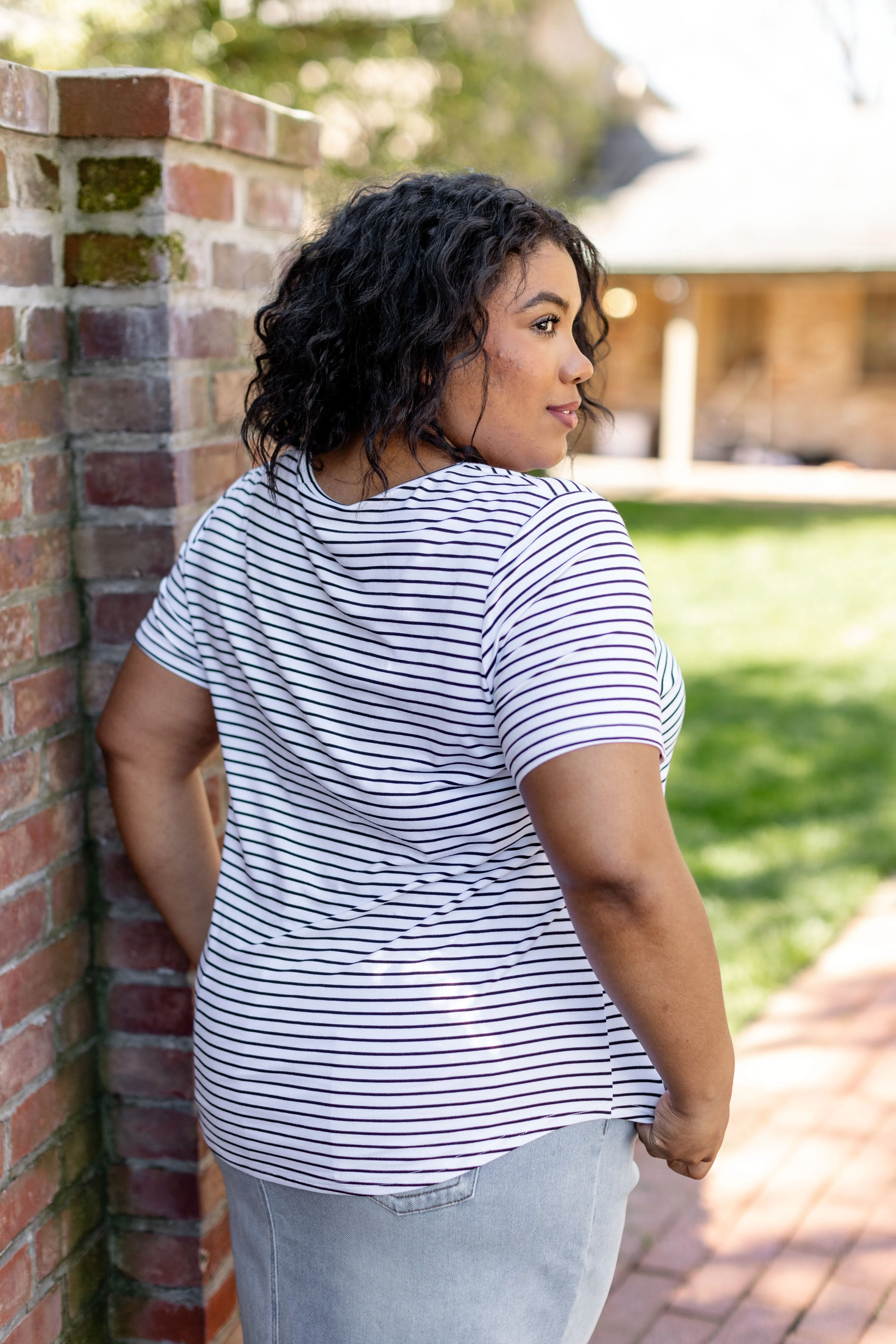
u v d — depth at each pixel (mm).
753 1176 2943
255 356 1448
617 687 1102
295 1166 1236
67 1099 1774
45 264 1629
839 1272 2619
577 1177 1232
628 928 1102
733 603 9930
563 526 1150
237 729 1381
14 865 1630
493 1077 1188
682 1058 1176
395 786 1218
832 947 4094
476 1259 1211
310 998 1223
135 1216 1885
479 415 1260
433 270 1197
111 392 1695
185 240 1694
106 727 1510
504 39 11922
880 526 13383
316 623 1261
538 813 1112
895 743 6344
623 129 19844
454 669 1156
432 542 1171
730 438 19484
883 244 16594
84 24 7031
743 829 5168
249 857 1335
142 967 1818
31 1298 1702
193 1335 1900
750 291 19078
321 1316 1268
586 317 1393
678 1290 2568
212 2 8492
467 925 1210
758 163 18734
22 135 1558
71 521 1727
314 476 1304
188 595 1428
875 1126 3131
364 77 10117
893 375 18719
